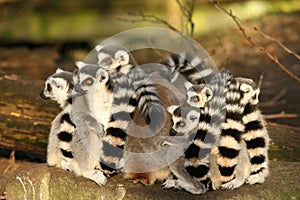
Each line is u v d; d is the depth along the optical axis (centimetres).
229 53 3391
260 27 4184
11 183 1566
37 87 2025
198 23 3988
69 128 1459
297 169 1516
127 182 1433
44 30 3841
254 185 1411
